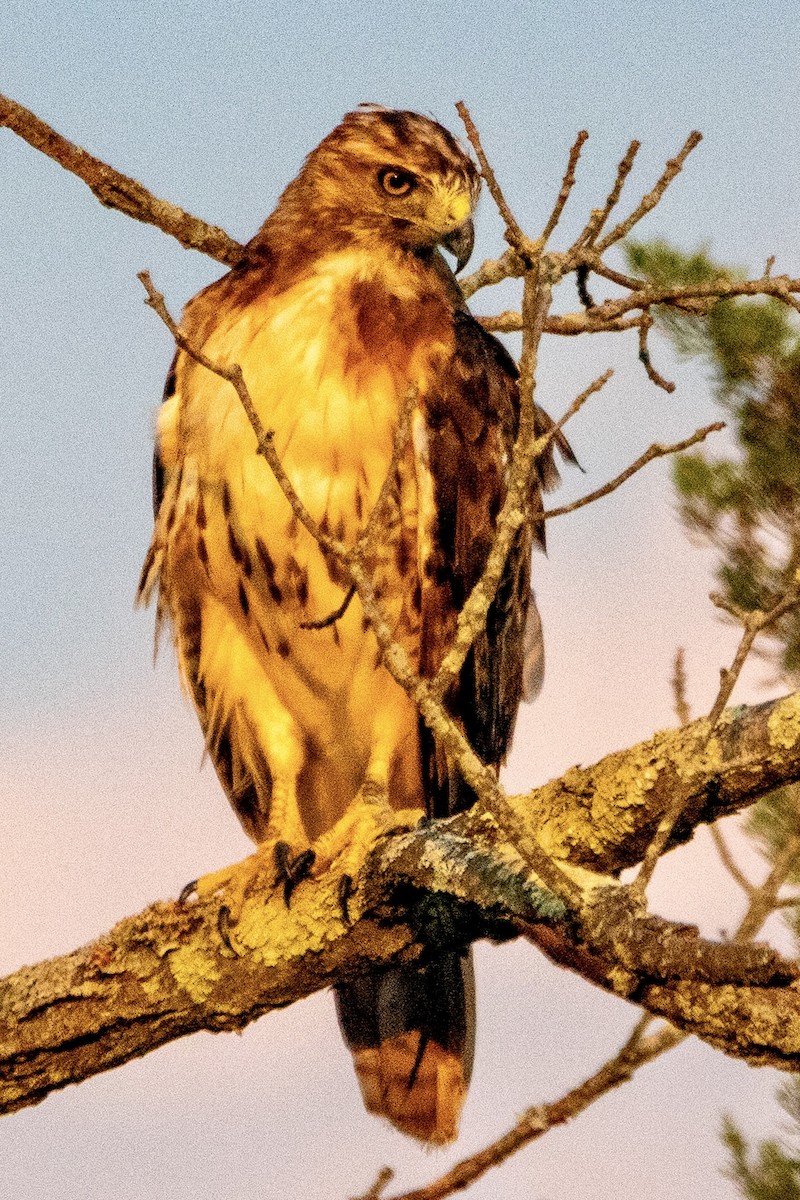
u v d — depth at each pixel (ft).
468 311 38.75
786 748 24.23
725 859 24.27
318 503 34.73
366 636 35.73
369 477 34.81
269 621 36.29
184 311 37.09
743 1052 20.20
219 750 39.24
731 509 32.09
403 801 38.17
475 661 37.37
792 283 30.99
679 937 18.89
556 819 26.21
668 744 25.25
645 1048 26.23
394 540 35.17
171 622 37.91
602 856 25.99
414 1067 35.60
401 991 35.76
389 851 27.78
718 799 25.09
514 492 21.91
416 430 35.22
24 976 29.43
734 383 33.40
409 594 35.68
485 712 38.04
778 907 24.02
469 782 20.47
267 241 37.70
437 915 27.32
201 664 37.76
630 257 35.88
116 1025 29.09
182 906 29.55
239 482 34.83
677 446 21.36
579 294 32.37
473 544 36.32
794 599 19.99
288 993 29.09
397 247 37.65
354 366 34.78
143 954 29.25
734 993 20.17
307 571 35.19
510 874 24.88
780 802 28.53
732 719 24.86
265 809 39.19
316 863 32.50
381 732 36.37
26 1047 28.96
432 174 37.70
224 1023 29.45
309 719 37.73
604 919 19.62
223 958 29.01
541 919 23.77
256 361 34.88
